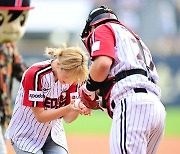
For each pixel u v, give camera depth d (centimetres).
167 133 4488
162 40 6344
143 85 1591
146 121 1570
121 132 1562
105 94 1631
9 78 2372
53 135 1852
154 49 5959
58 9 6875
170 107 5556
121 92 1589
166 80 5553
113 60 1598
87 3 6912
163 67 5556
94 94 1664
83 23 6812
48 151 1859
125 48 1616
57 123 1862
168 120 5066
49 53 1767
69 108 1745
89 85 1625
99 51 1573
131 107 1570
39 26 6688
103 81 1625
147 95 1584
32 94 1750
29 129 1817
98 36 1603
